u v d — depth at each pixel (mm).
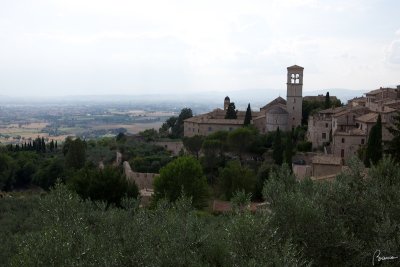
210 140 96688
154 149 120438
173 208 17266
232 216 15594
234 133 96562
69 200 16109
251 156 98188
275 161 82938
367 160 62344
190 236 14336
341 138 83312
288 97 116875
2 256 17141
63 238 11773
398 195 16609
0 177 102062
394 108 85375
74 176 48312
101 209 19656
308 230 14656
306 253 14289
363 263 14297
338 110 99188
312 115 104375
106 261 11188
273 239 13336
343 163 60594
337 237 14625
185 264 13023
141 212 16375
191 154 109188
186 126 135500
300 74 116125
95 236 14000
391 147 46281
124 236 13711
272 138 100938
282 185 17062
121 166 101125
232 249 12109
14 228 26797
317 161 61750
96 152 119125
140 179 77812
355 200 16203
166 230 14375
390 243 13484
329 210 16094
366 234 15516
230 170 63062
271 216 14594
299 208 14891
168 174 53094
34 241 11719
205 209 51031
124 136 148750
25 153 127375
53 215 15227
